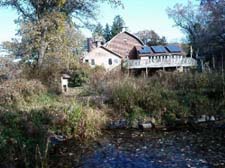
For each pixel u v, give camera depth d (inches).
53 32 1093.1
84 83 1122.7
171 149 464.8
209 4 1697.8
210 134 558.9
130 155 440.1
